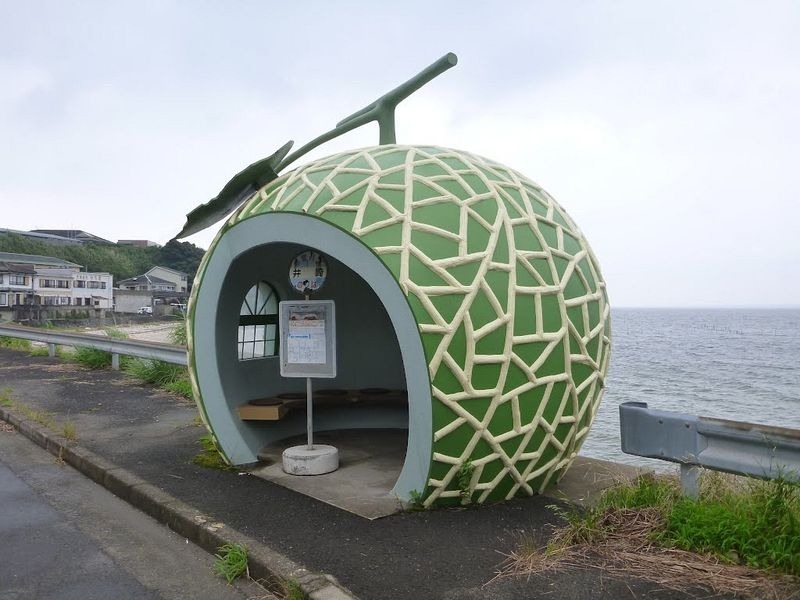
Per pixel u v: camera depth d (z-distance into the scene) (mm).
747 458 4078
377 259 4836
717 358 41906
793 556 3594
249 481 5781
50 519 5203
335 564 3982
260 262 6770
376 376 7977
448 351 4629
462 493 4941
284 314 6094
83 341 14844
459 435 4754
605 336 5762
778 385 23922
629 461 10797
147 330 44156
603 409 17000
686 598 3469
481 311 4730
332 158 6059
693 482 4449
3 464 6867
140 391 11023
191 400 10125
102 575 4141
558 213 5957
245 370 6891
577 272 5523
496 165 6113
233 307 6520
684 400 19562
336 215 5145
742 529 3854
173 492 5457
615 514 4434
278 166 6477
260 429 6883
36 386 11547
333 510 4977
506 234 5082
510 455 4980
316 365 5988
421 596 3568
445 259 4773
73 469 6715
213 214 6617
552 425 5113
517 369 4836
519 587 3650
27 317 44219
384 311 7926
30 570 4211
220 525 4641
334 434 7637
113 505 5566
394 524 4668
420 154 5719
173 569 4242
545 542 4328
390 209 5016
